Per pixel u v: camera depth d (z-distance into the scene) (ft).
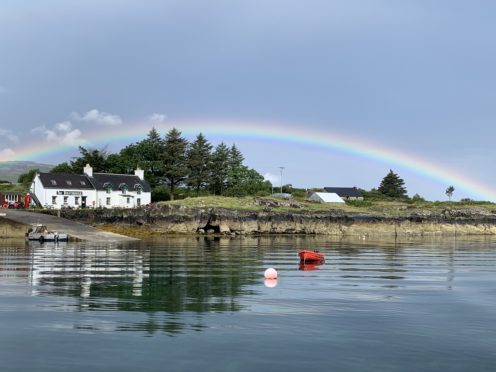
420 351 67.05
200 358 63.36
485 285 125.29
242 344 69.15
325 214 477.36
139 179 490.49
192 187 564.30
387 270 158.92
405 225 520.83
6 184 593.83
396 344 70.03
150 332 74.59
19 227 307.37
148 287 115.44
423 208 583.17
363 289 116.88
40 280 124.57
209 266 163.43
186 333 74.28
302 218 460.14
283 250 247.91
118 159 529.04
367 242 342.03
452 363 62.54
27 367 59.82
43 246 248.73
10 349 66.18
